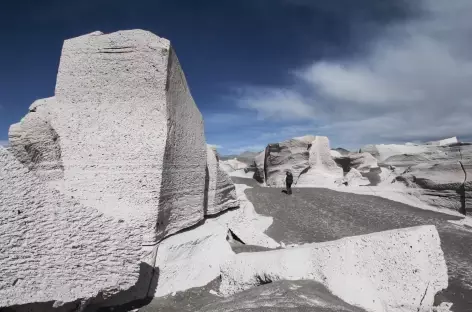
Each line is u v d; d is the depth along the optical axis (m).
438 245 7.51
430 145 26.39
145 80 7.68
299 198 17.19
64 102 7.84
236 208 13.30
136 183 7.17
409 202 16.20
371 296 6.04
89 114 7.69
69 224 4.78
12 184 4.43
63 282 4.57
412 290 6.54
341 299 5.80
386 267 6.61
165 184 7.50
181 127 8.65
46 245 4.51
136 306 6.20
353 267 6.39
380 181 22.69
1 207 4.25
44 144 7.15
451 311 6.21
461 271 8.29
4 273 4.09
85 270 4.81
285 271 6.43
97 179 7.25
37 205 4.55
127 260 5.27
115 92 7.76
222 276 7.57
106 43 7.94
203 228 9.27
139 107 7.64
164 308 6.25
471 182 13.84
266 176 24.70
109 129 7.54
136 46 7.77
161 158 7.25
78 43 8.11
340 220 13.27
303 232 11.96
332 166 23.20
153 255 6.88
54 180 7.16
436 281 7.04
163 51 7.72
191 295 6.94
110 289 5.02
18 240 4.29
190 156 9.28
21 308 4.23
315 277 6.34
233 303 5.63
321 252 6.58
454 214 14.02
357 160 25.14
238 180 27.55
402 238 7.11
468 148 16.39
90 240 4.93
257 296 5.68
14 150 6.87
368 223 12.77
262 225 12.70
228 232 10.66
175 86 8.39
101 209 7.06
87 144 7.47
